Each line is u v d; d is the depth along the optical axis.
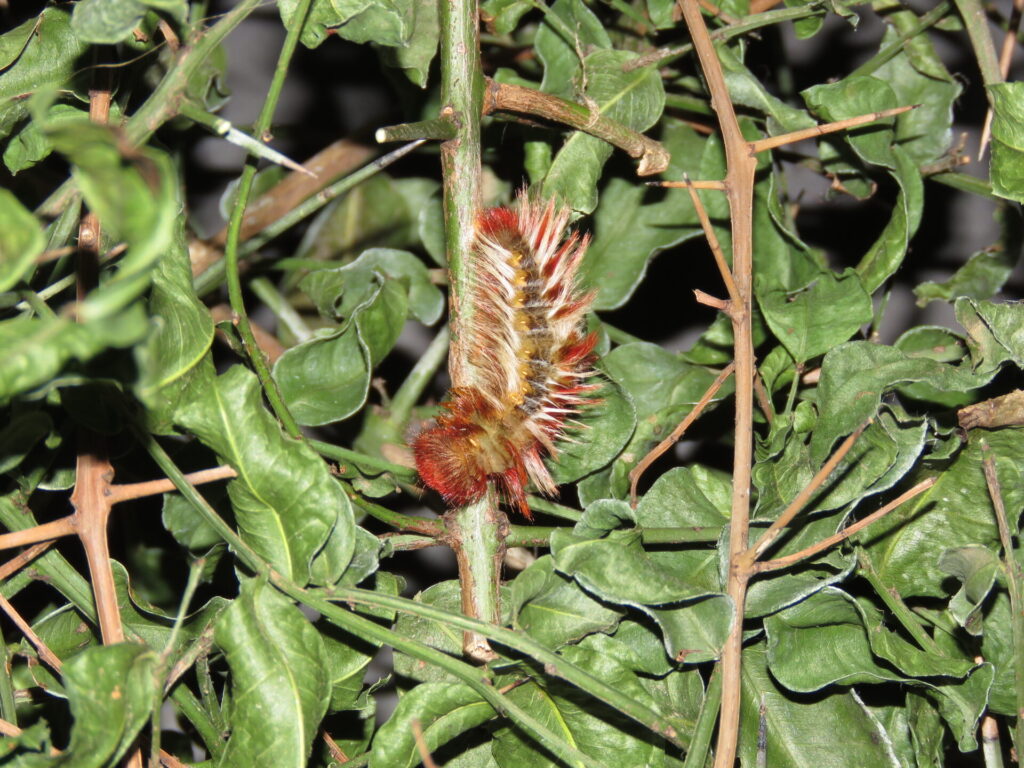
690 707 0.61
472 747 0.62
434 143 0.68
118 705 0.57
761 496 0.62
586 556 0.60
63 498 0.66
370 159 0.69
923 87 0.66
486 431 0.62
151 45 0.61
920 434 0.61
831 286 0.63
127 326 0.52
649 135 0.66
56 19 0.61
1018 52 0.72
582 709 0.61
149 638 0.61
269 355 0.69
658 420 0.64
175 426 0.60
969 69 0.71
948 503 0.62
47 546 0.61
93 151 0.52
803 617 0.61
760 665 0.62
